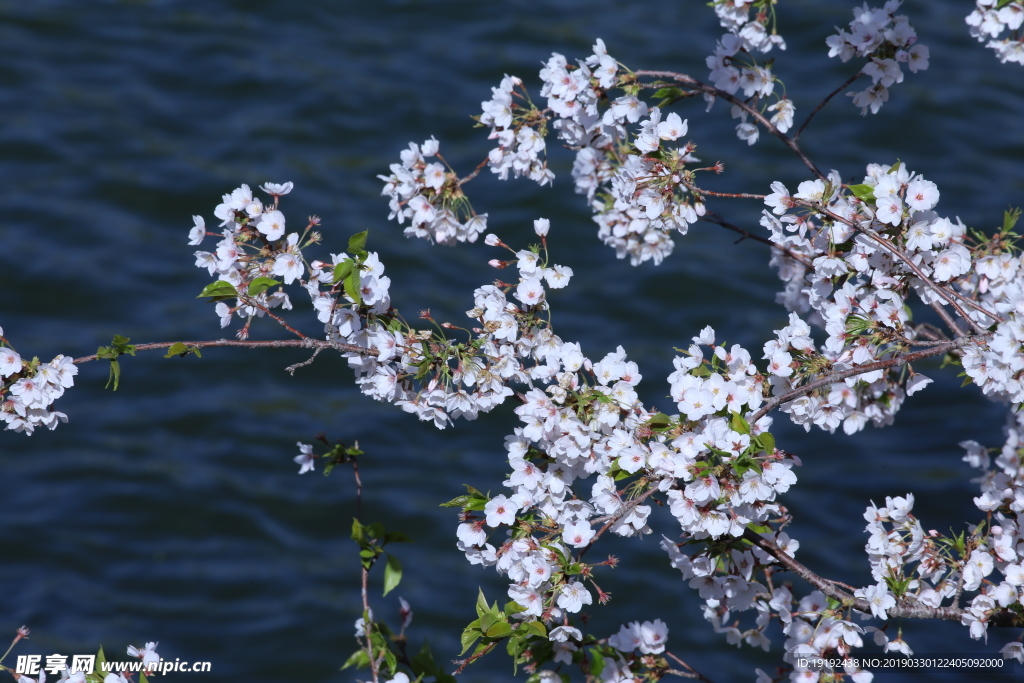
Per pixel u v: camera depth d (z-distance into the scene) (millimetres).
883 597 4133
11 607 8922
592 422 3848
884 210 3883
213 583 9281
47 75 13906
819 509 9875
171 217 12453
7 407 3914
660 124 4172
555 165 12773
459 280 11789
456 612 9109
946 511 9719
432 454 10398
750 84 5145
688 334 11312
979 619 4238
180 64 14250
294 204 12297
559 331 11227
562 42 14523
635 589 9094
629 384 3893
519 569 3678
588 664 4215
